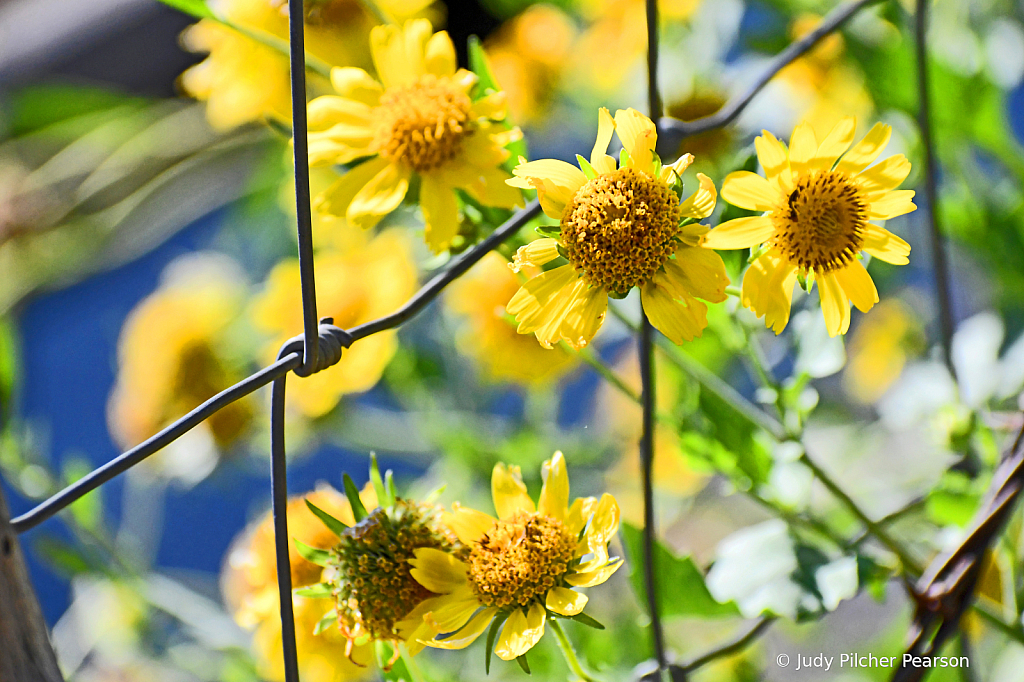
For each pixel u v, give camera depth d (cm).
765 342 80
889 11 79
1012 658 81
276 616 65
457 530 60
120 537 96
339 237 89
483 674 83
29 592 56
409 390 100
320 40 70
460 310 90
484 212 64
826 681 94
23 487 86
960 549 63
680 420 69
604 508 59
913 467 98
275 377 56
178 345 96
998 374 76
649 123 57
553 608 59
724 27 94
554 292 58
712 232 57
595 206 57
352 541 60
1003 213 85
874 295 58
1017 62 92
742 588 65
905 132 84
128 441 98
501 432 100
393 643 60
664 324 57
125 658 101
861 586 65
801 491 68
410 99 62
